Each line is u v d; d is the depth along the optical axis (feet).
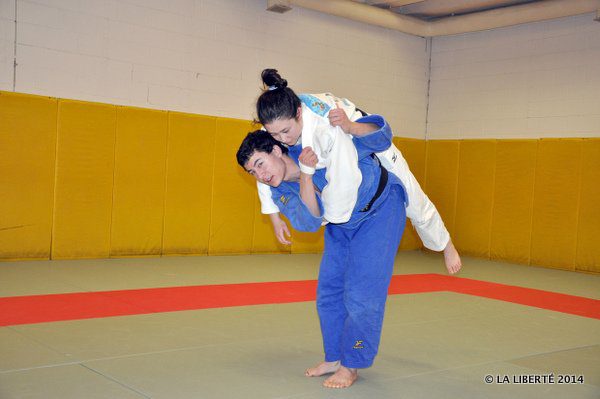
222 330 11.32
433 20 29.58
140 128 21.35
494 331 12.26
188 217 22.68
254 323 12.04
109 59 21.08
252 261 22.22
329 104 7.43
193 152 22.62
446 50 29.84
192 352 9.71
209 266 20.26
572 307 15.64
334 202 7.38
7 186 18.89
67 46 20.20
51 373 8.28
